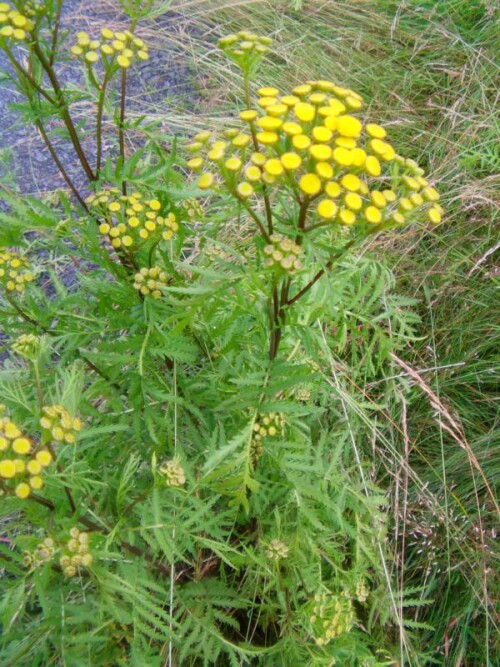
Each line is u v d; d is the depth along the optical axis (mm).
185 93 855
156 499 354
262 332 385
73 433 314
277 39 877
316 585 440
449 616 542
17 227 379
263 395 364
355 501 479
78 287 647
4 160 636
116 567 396
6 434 291
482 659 528
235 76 840
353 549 503
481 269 631
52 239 398
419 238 682
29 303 412
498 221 678
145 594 353
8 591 318
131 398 415
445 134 751
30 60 356
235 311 375
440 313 655
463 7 873
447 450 601
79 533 306
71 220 376
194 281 427
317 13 912
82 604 381
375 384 609
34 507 337
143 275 387
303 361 503
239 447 410
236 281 322
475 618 543
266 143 293
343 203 303
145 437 467
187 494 376
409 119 788
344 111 304
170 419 447
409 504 582
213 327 428
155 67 872
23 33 329
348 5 915
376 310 639
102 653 390
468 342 637
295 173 318
